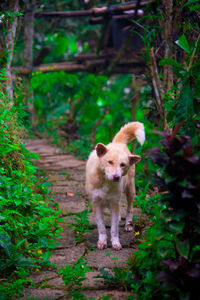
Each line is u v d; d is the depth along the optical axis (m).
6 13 4.66
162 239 2.74
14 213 3.39
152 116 5.73
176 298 2.37
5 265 2.88
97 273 2.98
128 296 2.54
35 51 10.89
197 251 2.37
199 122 3.08
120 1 9.44
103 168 3.41
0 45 4.95
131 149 6.41
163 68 4.97
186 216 2.28
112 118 10.87
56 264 3.14
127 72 9.55
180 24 4.51
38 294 2.64
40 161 7.06
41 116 11.33
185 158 2.20
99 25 10.80
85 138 9.33
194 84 3.19
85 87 9.56
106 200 3.56
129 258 2.99
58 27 11.07
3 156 3.61
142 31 6.87
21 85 5.36
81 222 3.86
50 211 3.94
